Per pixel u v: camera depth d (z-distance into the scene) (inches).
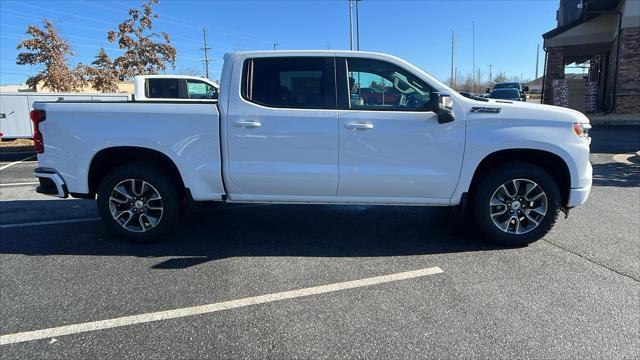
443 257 178.7
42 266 172.2
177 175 195.5
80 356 114.5
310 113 179.3
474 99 192.1
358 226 222.2
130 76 871.1
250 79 182.9
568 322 127.7
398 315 132.9
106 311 137.0
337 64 182.2
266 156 182.5
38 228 222.5
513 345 117.0
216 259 178.5
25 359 113.7
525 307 136.6
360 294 146.8
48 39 796.0
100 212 193.2
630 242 192.7
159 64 884.6
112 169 196.5
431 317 131.4
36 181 366.3
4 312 136.9
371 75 182.4
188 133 182.7
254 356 113.8
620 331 122.8
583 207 250.4
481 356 112.6
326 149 181.0
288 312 135.6
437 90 180.7
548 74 837.8
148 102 186.1
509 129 178.5
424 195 186.1
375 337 121.5
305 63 182.5
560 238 198.7
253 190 187.6
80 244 197.3
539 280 155.6
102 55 852.6
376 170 181.9
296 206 262.5
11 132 554.3
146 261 176.7
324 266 170.6
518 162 185.0
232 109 181.3
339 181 183.3
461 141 179.6
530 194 186.1
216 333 124.4
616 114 731.4
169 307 139.2
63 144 187.3
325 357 113.0
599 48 844.0
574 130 179.9
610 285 151.0
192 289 151.4
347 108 180.7
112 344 119.6
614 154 453.1
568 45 813.9
